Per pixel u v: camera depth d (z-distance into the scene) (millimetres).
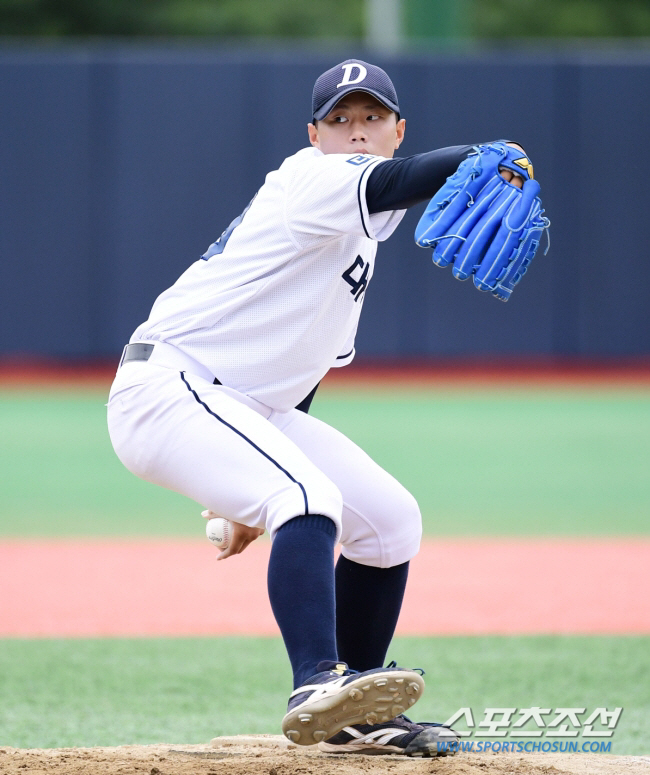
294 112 52719
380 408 44469
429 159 8453
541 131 53188
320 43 86312
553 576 20203
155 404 9133
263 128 52875
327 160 8938
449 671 14336
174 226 53281
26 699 13039
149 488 29984
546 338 54281
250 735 10828
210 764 9141
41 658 14977
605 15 89500
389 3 60219
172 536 23859
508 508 26828
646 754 10961
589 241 53844
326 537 8820
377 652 10711
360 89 9617
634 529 24516
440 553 22078
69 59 52562
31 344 53594
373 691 8016
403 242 53438
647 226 53781
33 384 51281
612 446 36281
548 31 89000
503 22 88875
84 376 53281
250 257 9242
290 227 8945
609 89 53188
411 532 10367
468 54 52812
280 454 8898
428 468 32219
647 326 54281
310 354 9516
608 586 19453
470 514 26094
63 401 46594
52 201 53094
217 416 9016
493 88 52906
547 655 15172
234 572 20594
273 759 9500
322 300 9281
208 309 9344
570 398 47500
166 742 11383
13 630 16547
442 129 52906
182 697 13172
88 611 17703
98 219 53188
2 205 53094
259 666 14641
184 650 15461
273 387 9555
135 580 19891
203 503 9195
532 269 53969
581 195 53656
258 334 9344
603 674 14188
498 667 14555
